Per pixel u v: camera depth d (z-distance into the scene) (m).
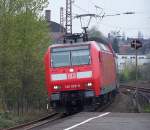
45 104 57.03
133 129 26.91
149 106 52.88
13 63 45.56
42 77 51.00
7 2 46.22
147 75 120.88
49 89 47.75
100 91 48.19
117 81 73.25
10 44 44.62
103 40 61.06
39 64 50.03
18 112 50.50
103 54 51.62
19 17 45.94
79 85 47.12
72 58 47.59
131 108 50.66
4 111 46.72
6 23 44.88
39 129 29.75
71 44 48.00
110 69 58.59
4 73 45.53
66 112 49.09
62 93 47.47
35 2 49.16
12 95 49.78
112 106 56.31
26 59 48.28
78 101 47.59
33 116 49.84
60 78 47.38
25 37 46.56
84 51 47.59
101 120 32.34
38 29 48.69
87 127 28.25
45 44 51.28
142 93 72.50
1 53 44.53
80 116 36.91
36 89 51.75
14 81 46.53
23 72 48.28
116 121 31.47
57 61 47.75
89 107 48.19
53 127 29.61
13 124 40.78
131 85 120.50
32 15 47.91
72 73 47.28
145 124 29.45
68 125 29.95
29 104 54.41
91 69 47.16
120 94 82.44
